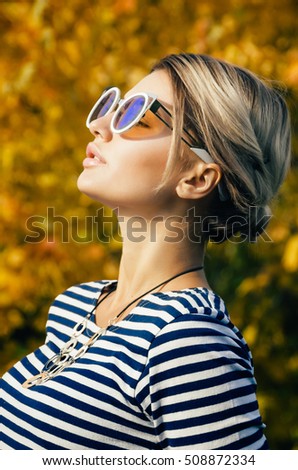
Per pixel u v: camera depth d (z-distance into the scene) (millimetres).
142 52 8336
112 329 3479
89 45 8297
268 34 8297
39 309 9297
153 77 3764
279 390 9023
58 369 3580
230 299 9320
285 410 8875
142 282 3748
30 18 8047
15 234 8422
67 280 8359
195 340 3131
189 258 3752
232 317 8883
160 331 3176
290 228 8352
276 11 8133
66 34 8297
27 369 3865
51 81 8227
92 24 8211
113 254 8953
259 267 9133
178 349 3117
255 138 3621
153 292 3660
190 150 3568
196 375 3092
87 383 3283
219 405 3082
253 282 8492
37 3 7754
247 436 3135
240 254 9055
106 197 3699
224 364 3143
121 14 8141
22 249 8141
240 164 3611
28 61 8141
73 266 8250
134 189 3617
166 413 3104
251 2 8016
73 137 8391
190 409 3068
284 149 3916
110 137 3775
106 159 3719
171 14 8438
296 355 8922
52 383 3385
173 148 3527
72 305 4180
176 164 3570
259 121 3719
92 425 3230
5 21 8297
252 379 3307
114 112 3922
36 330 9531
